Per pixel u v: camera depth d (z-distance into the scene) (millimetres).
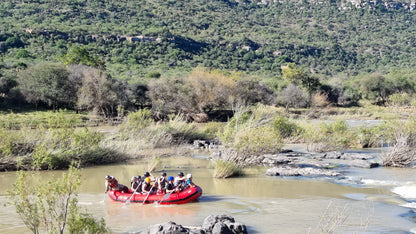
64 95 49062
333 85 77312
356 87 83438
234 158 19906
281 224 10461
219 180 16781
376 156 22812
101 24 130750
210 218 9914
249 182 16281
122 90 50969
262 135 21188
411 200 13211
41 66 50375
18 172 8609
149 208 12211
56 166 19109
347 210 11930
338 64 143750
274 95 63219
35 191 8812
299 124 32156
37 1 136750
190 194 12797
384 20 199125
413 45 167500
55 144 20016
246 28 170000
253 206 12383
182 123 30531
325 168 19422
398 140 20688
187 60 117500
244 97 56406
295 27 187375
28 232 9477
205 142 28531
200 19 168125
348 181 16344
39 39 103250
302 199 13328
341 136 26328
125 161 21750
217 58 127750
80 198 13422
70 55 68750
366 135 27953
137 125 25828
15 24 110375
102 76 49000
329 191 14570
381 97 79375
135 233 9602
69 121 21203
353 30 185875
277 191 14625
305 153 24250
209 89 50500
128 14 151000
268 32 168750
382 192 14414
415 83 79000
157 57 113500
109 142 22656
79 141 20000
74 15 133250
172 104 49344
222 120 50438
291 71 75000
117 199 12953
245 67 124562
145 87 53688
